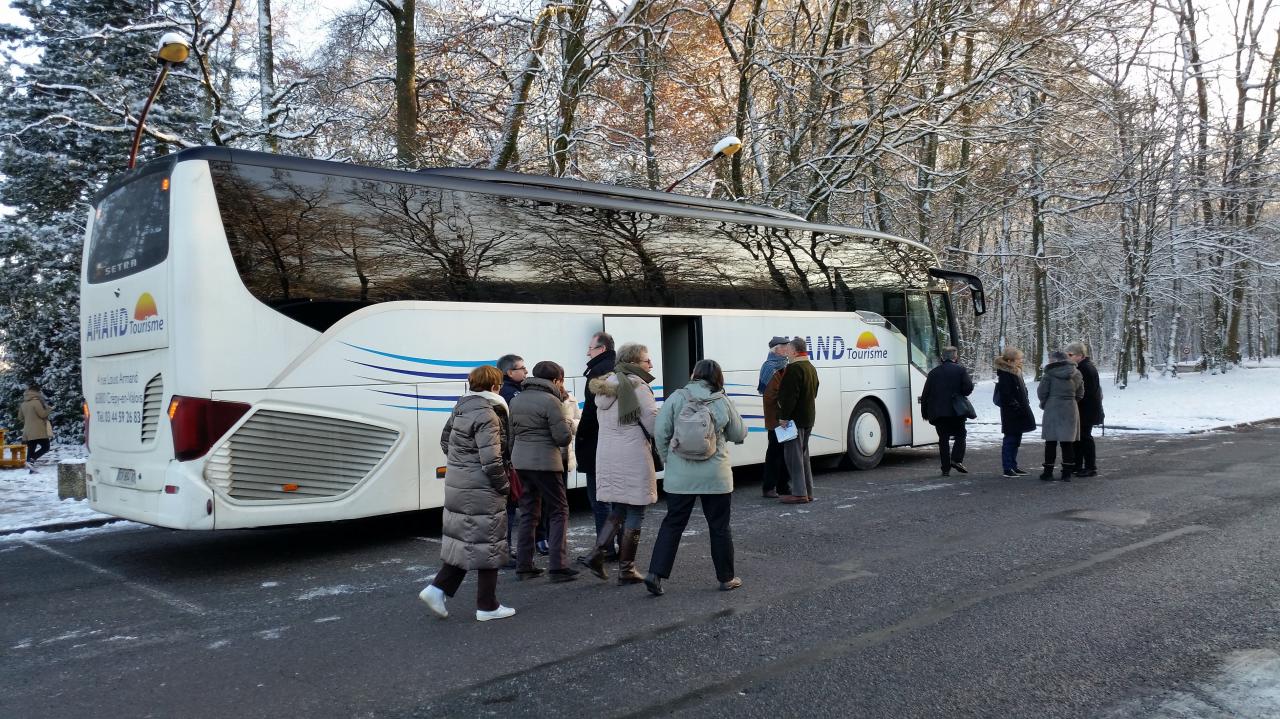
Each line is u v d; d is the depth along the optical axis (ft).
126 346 24.94
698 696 13.75
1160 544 23.49
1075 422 35.88
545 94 60.34
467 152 65.36
